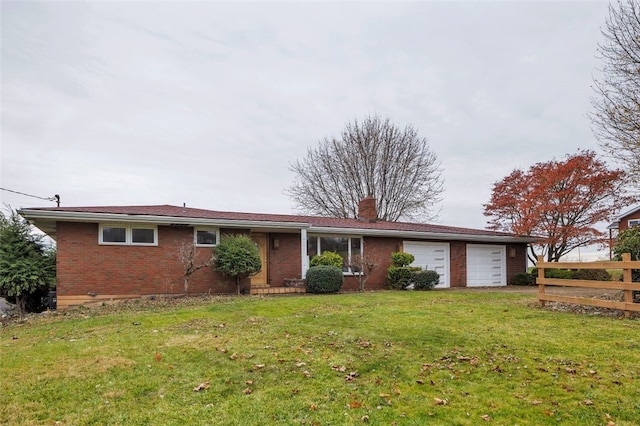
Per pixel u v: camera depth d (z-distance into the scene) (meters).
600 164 19.45
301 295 13.14
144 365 5.26
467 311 9.27
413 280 16.11
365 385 4.57
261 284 14.80
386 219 30.62
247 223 13.54
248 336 6.76
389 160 30.62
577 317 8.31
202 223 12.83
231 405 4.07
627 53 12.95
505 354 5.64
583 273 19.30
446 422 3.67
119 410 3.96
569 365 5.13
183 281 12.80
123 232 12.14
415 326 7.50
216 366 5.23
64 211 11.06
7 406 4.05
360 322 7.92
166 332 7.20
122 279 11.99
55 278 11.58
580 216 20.50
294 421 3.71
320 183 31.83
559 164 20.12
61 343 6.55
